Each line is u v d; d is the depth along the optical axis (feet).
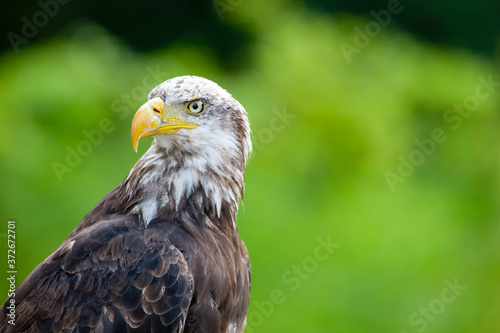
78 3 66.28
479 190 50.55
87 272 21.76
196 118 23.76
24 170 40.11
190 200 23.75
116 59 47.34
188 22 69.51
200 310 22.31
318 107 46.21
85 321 21.33
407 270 42.63
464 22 71.77
